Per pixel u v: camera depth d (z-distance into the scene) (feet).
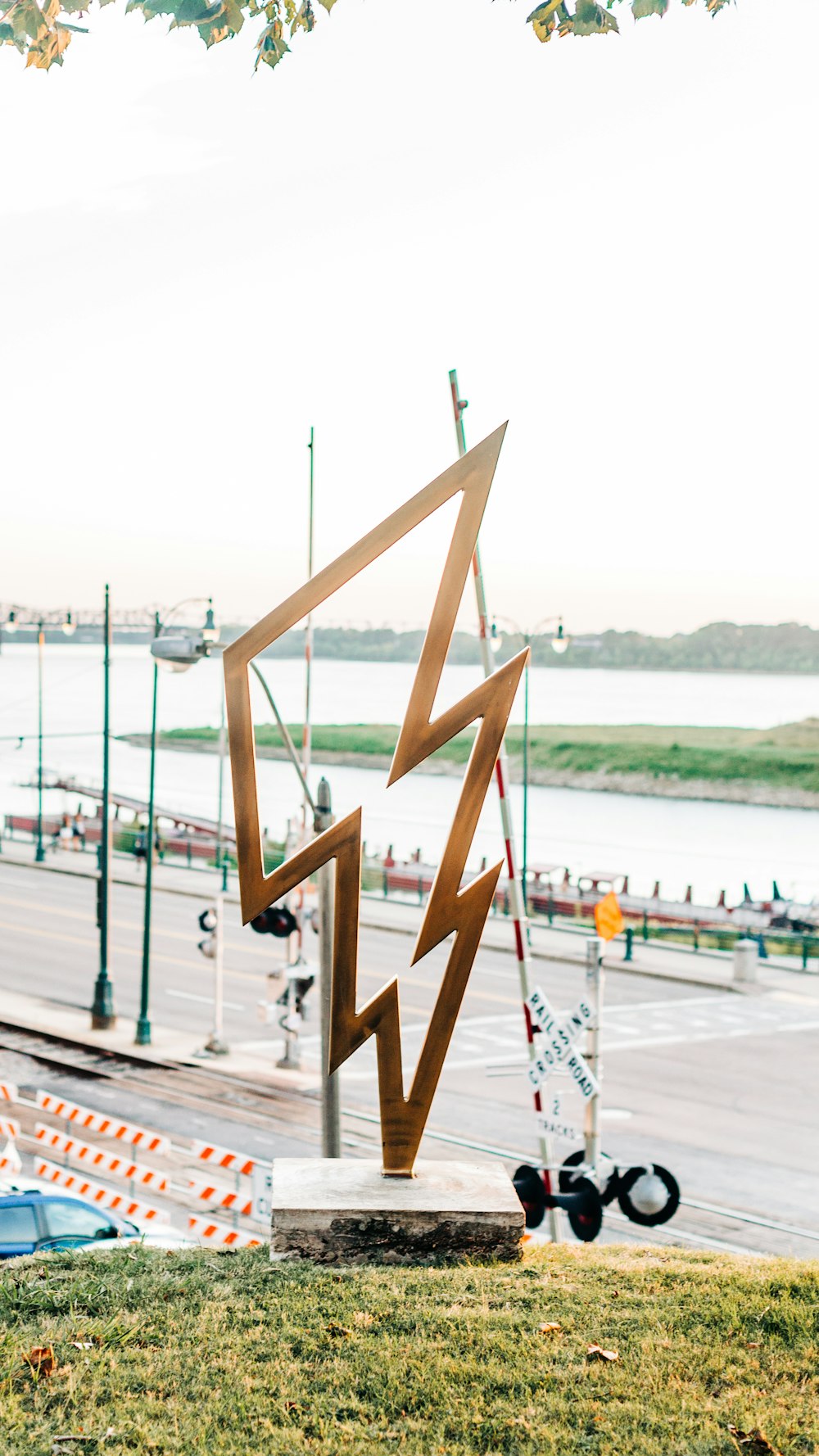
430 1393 22.30
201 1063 84.28
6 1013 97.14
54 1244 43.16
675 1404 21.89
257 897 30.48
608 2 24.22
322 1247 29.86
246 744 30.35
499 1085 79.71
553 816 306.35
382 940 127.24
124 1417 21.33
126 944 126.11
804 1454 20.31
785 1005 104.78
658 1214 44.96
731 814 320.29
